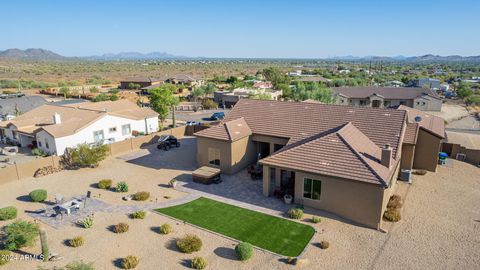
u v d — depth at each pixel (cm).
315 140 2620
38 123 4325
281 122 3334
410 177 2997
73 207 2412
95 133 4078
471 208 2488
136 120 4653
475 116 6725
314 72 19588
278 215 2361
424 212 2422
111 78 16312
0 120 5025
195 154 3875
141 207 2492
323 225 2223
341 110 3228
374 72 19288
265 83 10462
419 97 7369
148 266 1789
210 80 14662
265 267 1784
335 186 2317
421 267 1780
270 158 2600
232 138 3075
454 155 3681
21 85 11156
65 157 3397
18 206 2525
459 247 1967
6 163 3597
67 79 15588
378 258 1859
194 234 2109
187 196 2692
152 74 19650
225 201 2594
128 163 3559
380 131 2891
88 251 1922
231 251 1931
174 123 5453
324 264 1806
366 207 2211
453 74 18538
